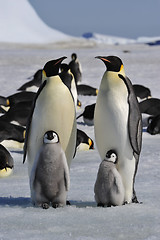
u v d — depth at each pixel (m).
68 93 20.53
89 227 16.66
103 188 19.69
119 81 20.62
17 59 164.12
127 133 20.52
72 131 20.83
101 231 16.20
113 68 20.78
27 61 154.00
